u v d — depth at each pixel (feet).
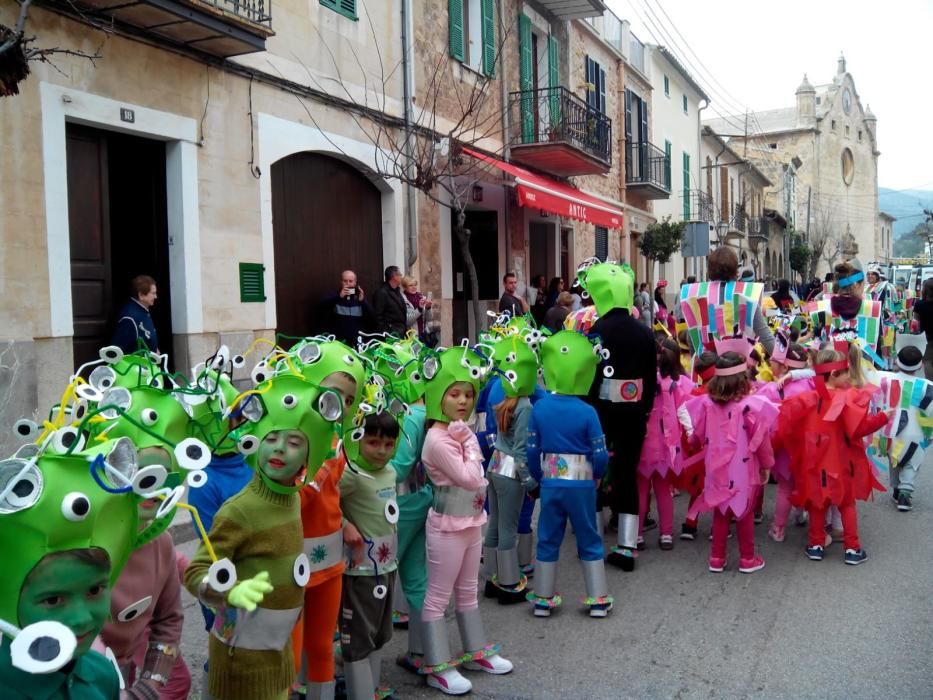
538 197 45.44
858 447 19.51
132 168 28.07
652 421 20.40
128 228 28.07
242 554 9.22
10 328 22.29
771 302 31.45
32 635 4.99
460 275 49.26
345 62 36.14
